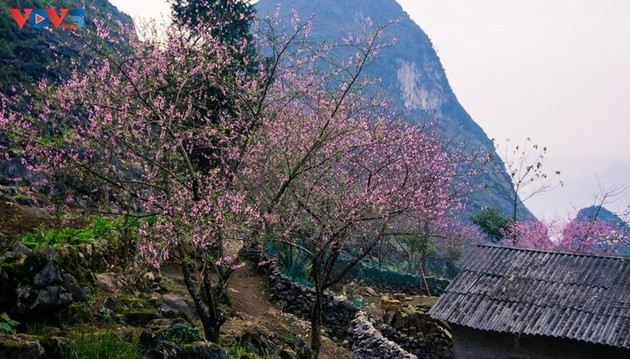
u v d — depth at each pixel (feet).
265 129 53.72
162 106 45.14
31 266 34.63
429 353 74.08
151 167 45.78
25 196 62.39
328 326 75.82
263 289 79.25
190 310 51.31
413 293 112.57
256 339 48.75
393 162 62.54
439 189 73.26
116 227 55.88
